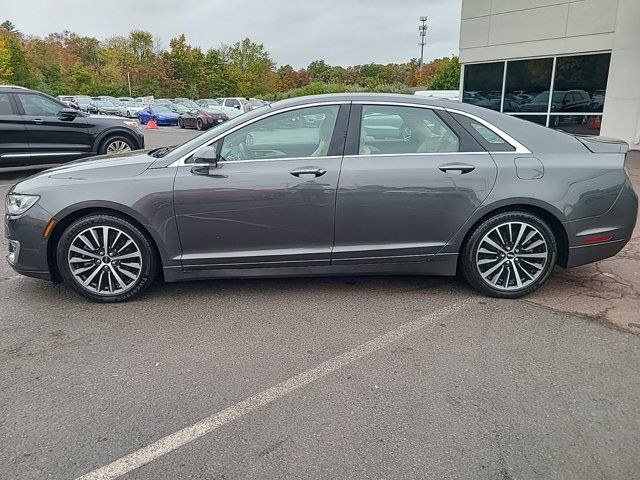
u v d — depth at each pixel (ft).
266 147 12.66
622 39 38.81
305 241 12.62
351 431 7.96
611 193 12.55
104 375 9.60
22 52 174.09
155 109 103.50
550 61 43.62
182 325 11.70
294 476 7.03
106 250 12.57
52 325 11.71
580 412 8.40
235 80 211.61
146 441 7.77
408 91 112.37
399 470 7.13
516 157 12.49
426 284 14.11
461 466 7.20
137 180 12.21
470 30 48.44
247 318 12.05
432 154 12.53
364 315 12.17
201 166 12.19
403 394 8.94
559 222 12.57
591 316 12.01
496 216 12.59
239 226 12.41
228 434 7.92
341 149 12.48
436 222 12.55
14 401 8.77
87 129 32.09
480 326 11.55
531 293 13.20
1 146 29.14
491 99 48.55
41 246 12.35
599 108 41.42
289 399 8.82
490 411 8.44
